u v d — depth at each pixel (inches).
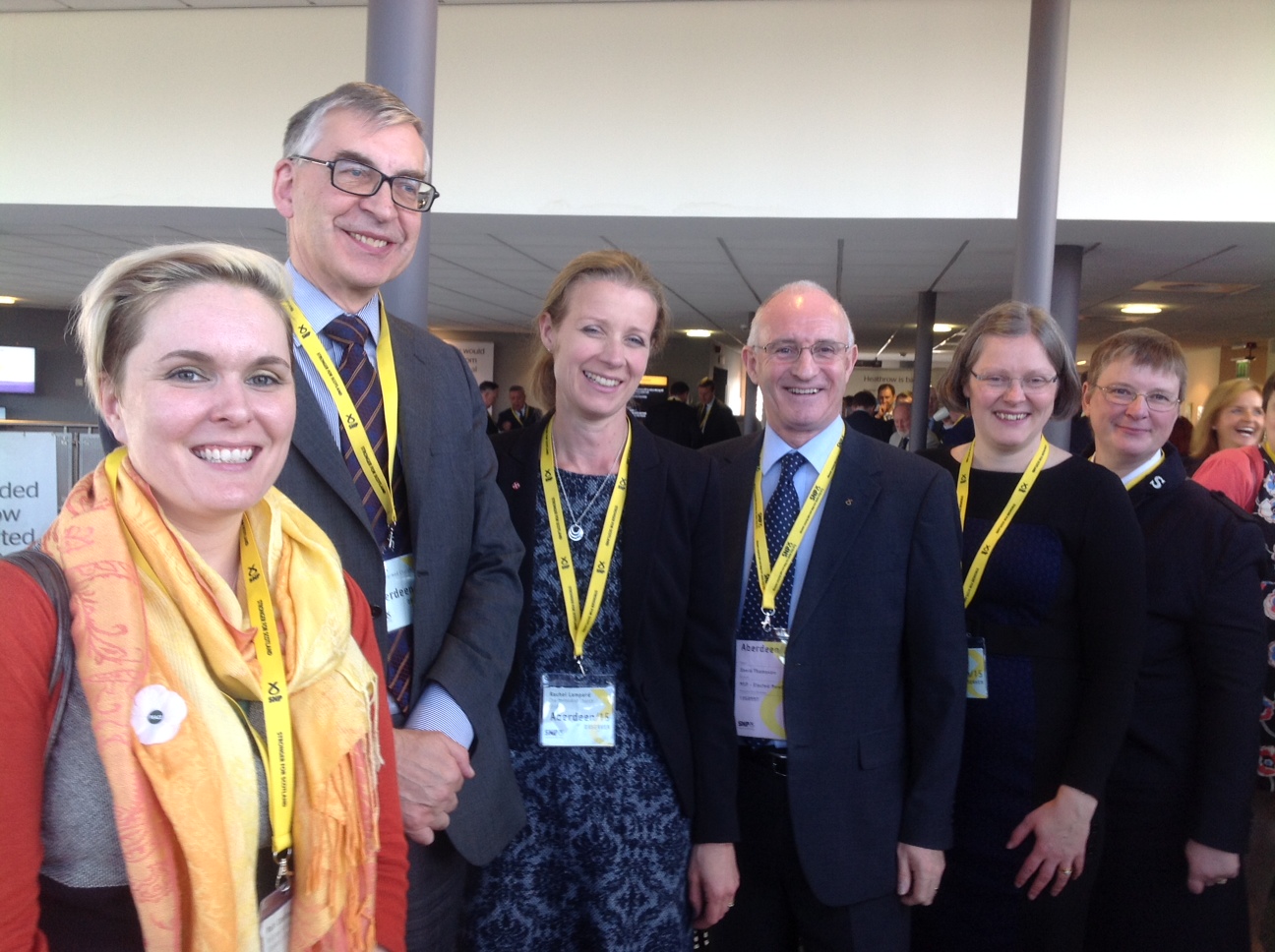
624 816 61.8
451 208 205.9
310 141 52.4
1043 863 72.5
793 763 67.6
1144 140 186.2
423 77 96.0
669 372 582.2
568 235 230.5
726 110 198.1
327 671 39.4
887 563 69.2
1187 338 473.7
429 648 53.6
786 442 74.6
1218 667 76.4
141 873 31.5
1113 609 72.7
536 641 63.7
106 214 224.2
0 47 212.4
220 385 34.9
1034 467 78.7
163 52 208.5
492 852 54.9
